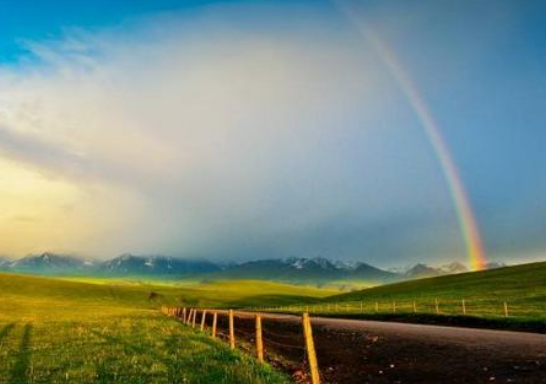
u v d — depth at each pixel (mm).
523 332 33625
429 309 65562
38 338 36594
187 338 34531
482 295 83562
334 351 28047
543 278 98688
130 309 128125
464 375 19031
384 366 22188
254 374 18812
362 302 111938
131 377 18375
